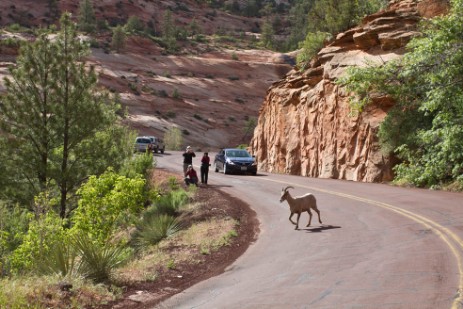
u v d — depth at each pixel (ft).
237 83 440.45
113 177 48.98
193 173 77.97
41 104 72.38
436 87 65.77
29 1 570.46
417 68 69.56
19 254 40.19
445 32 64.13
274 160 128.06
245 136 352.08
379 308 21.36
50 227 42.22
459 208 47.24
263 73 471.21
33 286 25.71
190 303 25.17
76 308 24.08
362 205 52.95
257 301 24.13
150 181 84.38
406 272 26.89
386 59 90.07
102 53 411.34
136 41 466.29
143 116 325.01
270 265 32.14
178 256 37.50
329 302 22.86
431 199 54.65
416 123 75.92
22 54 71.56
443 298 21.94
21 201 71.00
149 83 383.24
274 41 632.79
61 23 74.28
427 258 29.50
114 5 622.54
